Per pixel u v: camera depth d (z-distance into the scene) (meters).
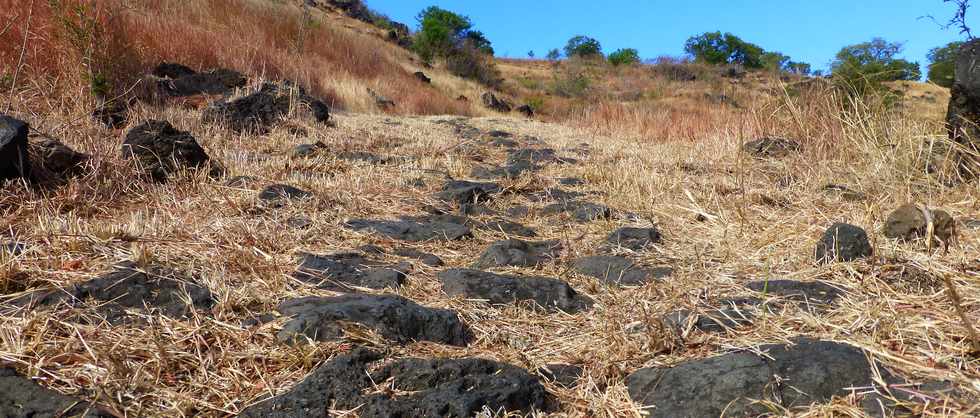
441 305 2.76
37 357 1.98
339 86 13.30
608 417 1.91
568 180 5.80
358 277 2.99
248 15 15.40
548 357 2.31
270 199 4.38
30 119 5.25
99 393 1.82
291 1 24.94
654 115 11.50
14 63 6.74
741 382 1.90
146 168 4.75
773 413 1.77
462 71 33.72
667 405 1.90
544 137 9.86
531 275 3.19
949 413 1.68
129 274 2.62
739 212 3.76
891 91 5.62
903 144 4.62
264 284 2.77
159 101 7.98
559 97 34.28
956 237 2.98
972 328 1.98
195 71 9.59
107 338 2.15
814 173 4.98
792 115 6.73
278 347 2.21
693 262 3.19
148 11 11.19
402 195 4.91
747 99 9.25
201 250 3.06
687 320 2.42
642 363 2.18
